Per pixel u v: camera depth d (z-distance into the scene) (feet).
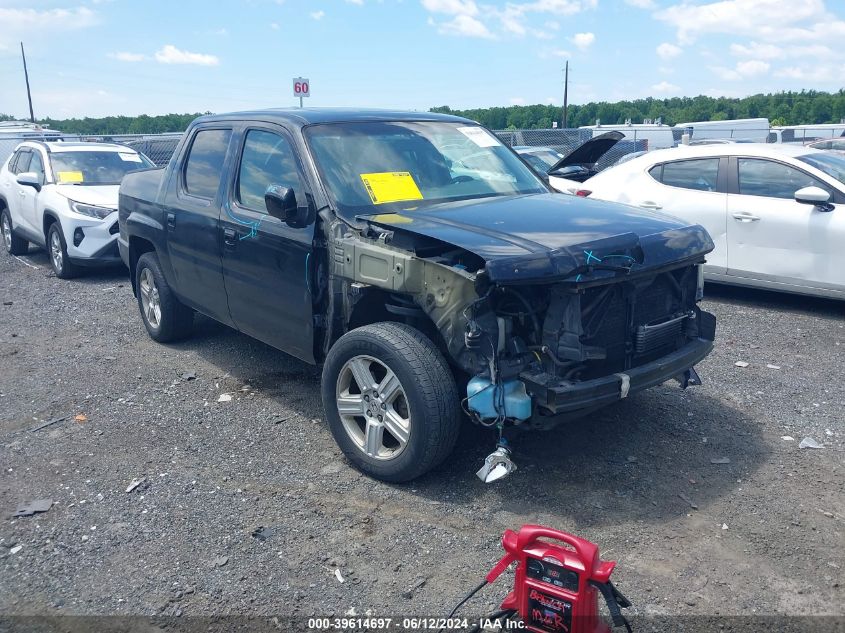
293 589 10.70
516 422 12.17
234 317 17.74
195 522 12.50
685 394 17.65
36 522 12.55
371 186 15.16
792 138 89.92
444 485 13.53
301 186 15.29
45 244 34.65
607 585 8.77
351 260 13.74
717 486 13.35
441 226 13.05
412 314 13.60
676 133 89.76
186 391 18.53
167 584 10.85
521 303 12.29
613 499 12.94
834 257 23.67
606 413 16.51
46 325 25.13
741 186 25.79
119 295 29.58
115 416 17.04
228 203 17.35
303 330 15.29
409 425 12.90
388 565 11.23
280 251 15.40
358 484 13.71
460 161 17.17
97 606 10.39
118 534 12.16
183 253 19.17
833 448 14.79
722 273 26.20
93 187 34.30
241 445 15.44
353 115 17.15
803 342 21.59
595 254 12.10
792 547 11.48
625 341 13.03
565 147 71.10
